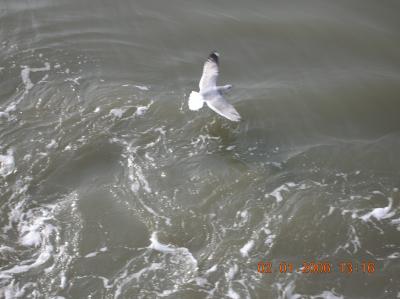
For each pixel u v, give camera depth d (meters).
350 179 18.19
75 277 14.80
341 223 16.59
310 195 17.45
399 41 24.30
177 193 17.42
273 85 21.97
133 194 17.33
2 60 22.11
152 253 15.54
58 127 19.39
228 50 23.56
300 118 20.56
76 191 17.33
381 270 15.34
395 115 20.91
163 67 22.52
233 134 19.72
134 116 20.08
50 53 22.67
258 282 14.84
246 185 17.77
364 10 25.84
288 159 18.84
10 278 14.66
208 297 14.38
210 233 16.19
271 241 16.02
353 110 20.98
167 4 25.75
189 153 18.89
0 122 19.38
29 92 20.78
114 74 21.95
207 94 15.71
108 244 15.74
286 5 26.03
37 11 24.88
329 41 24.22
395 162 18.88
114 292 14.44
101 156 18.53
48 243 15.66
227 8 25.69
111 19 24.75
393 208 17.16
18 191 17.14
